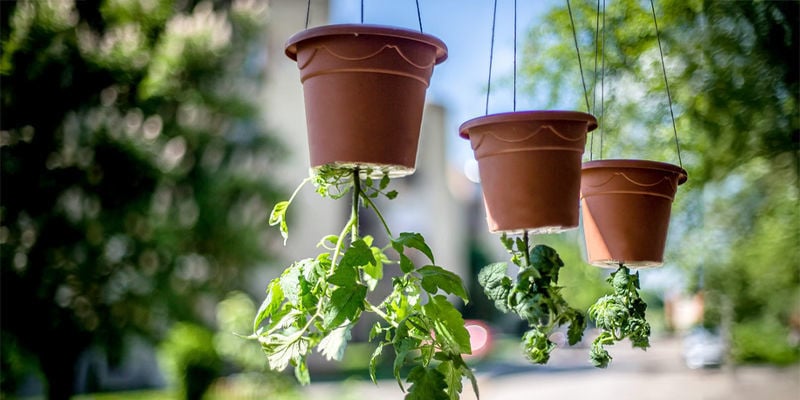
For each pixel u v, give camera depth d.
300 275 1.29
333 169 1.31
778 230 3.77
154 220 7.42
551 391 9.85
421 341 1.28
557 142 1.36
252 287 9.01
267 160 9.30
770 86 2.88
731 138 3.03
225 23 8.68
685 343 9.98
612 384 10.09
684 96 3.00
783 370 9.51
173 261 7.64
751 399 7.82
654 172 1.63
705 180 3.14
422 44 1.28
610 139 3.05
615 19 3.01
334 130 1.26
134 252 7.28
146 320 7.59
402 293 1.33
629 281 1.61
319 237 10.71
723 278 4.28
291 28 10.35
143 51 7.39
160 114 7.73
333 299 1.19
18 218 6.88
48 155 6.99
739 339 8.19
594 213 1.66
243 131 9.00
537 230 1.39
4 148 6.87
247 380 6.76
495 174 1.38
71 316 7.07
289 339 1.33
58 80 6.95
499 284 1.32
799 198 3.48
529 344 1.29
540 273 1.29
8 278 6.80
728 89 2.93
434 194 16.53
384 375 11.42
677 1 2.91
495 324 19.39
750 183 3.78
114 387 9.80
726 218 3.81
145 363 10.16
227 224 8.36
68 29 6.98
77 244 7.02
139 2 7.57
